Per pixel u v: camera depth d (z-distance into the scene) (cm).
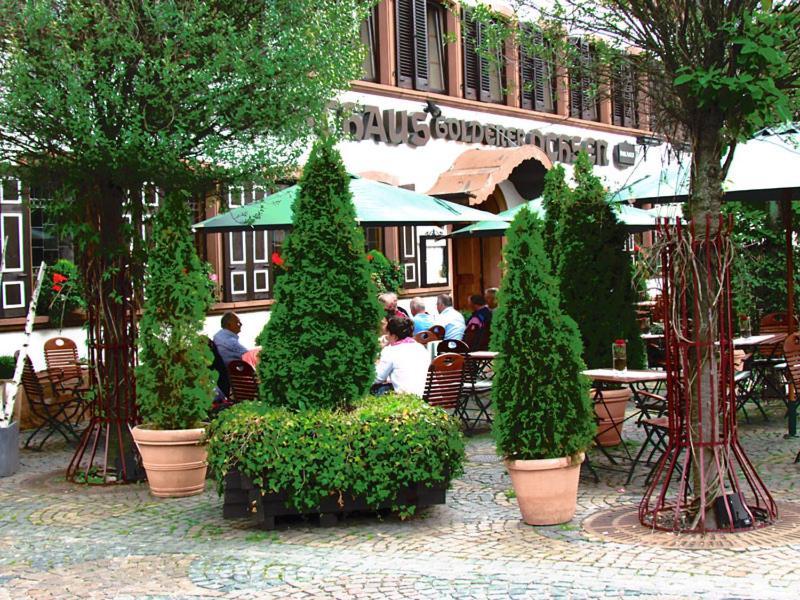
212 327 1606
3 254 1245
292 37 945
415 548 696
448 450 762
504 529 738
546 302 738
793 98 804
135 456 954
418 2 1998
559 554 663
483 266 2339
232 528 769
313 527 764
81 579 653
